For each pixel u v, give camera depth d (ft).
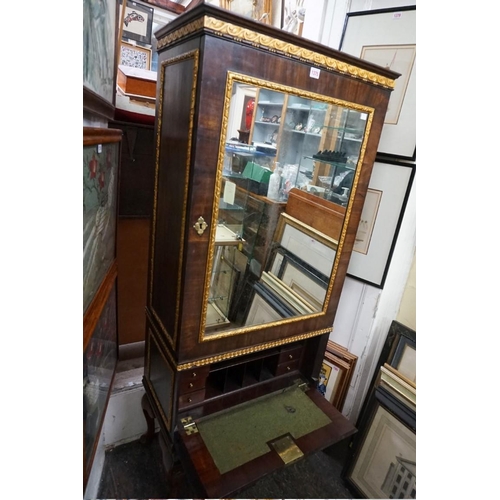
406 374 3.87
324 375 4.46
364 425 4.00
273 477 4.16
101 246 2.68
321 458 4.51
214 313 2.53
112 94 3.04
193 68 1.94
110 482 3.77
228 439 2.58
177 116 2.22
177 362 2.49
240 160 2.22
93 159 2.25
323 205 2.73
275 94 2.16
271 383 3.22
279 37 2.02
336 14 3.82
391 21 3.43
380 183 3.78
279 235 2.65
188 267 2.25
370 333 4.17
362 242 4.01
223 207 2.26
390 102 3.59
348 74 2.37
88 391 2.40
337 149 2.61
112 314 3.42
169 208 2.48
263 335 2.82
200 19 1.84
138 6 3.44
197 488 2.28
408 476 3.54
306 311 3.03
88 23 2.04
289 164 2.46
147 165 3.69
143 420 4.26
